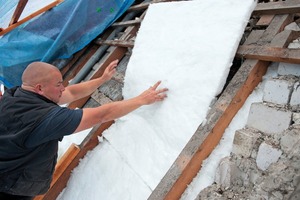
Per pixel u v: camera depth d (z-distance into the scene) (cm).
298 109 141
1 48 375
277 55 156
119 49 334
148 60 245
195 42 204
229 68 181
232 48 180
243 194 140
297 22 182
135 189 201
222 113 167
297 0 173
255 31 188
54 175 248
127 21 367
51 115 152
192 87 195
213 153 168
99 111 171
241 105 171
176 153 192
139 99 200
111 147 246
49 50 382
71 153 257
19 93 162
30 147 156
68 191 254
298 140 122
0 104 161
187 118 191
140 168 209
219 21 194
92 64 386
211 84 183
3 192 168
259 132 152
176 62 215
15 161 158
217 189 151
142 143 222
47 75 165
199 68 195
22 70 392
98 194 225
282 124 142
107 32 398
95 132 260
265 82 169
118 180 218
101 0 373
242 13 181
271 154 135
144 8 361
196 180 165
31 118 150
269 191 115
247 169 145
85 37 385
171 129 200
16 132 150
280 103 150
